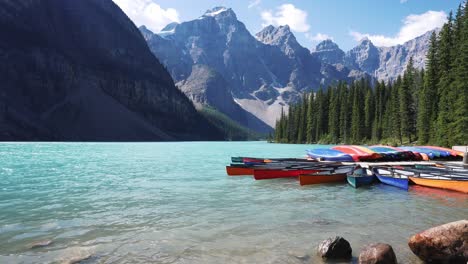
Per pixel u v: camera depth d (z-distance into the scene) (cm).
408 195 2052
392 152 3666
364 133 11019
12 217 1459
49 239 1153
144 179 2688
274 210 1614
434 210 1638
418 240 948
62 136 16088
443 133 6347
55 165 3759
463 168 2742
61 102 18175
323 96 13275
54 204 1730
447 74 6788
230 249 1056
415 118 8662
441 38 7269
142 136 19212
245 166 2973
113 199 1870
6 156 5006
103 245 1093
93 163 4106
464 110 5597
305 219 1439
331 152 3872
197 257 990
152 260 965
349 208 1672
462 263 885
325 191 2194
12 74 17138
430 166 2964
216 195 2019
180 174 3033
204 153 6706
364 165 3228
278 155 6188
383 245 919
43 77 18212
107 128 18238
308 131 13488
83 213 1538
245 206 1706
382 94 11594
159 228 1295
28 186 2303
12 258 974
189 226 1323
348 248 988
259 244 1105
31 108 16775
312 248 1066
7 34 18275
